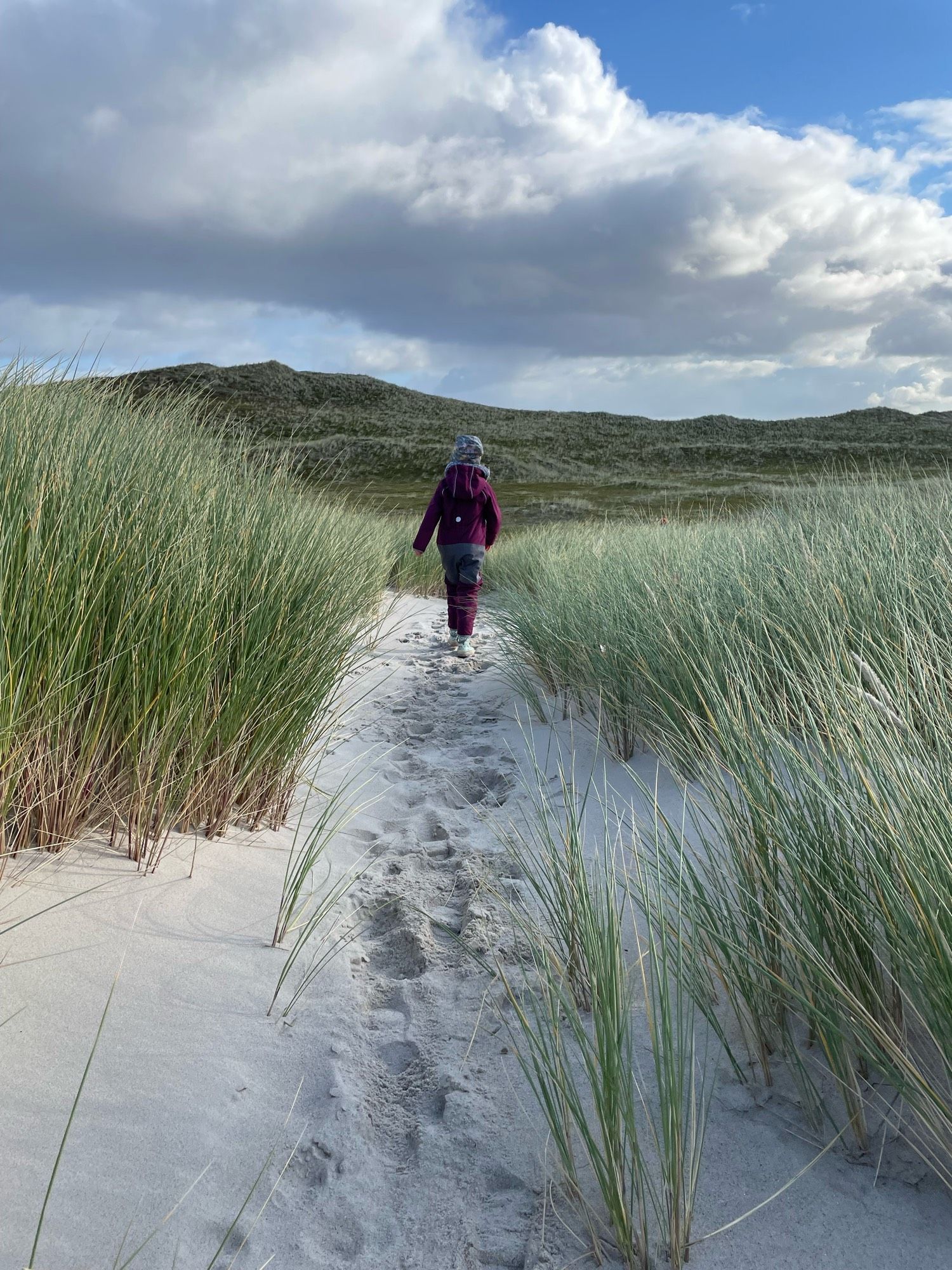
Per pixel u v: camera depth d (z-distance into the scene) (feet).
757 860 6.21
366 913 8.20
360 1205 4.76
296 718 10.02
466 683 18.69
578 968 6.53
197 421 16.93
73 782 7.61
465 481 21.62
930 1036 4.75
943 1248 4.19
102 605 8.28
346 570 15.16
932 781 5.64
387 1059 6.09
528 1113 5.44
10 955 6.15
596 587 16.35
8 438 9.73
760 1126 5.10
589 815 9.90
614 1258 4.33
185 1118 5.20
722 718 7.86
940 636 9.60
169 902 7.42
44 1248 4.20
